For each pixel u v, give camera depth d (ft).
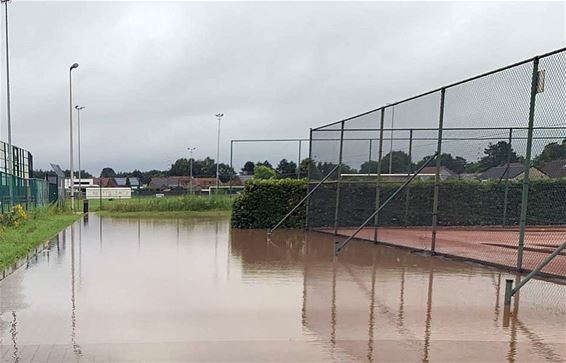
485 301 17.60
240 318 14.99
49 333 13.35
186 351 12.06
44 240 35.32
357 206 39.29
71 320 14.58
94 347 12.28
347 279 21.52
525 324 14.66
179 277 21.47
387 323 14.69
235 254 29.17
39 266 24.07
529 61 23.65
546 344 12.82
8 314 15.19
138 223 54.13
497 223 39.04
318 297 17.94
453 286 20.20
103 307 16.08
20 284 19.66
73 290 18.60
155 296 17.75
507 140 35.29
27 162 87.30
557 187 31.09
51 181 97.76
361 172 38.88
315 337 13.25
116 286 19.40
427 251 30.63
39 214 57.52
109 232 42.80
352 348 12.43
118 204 73.41
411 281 21.22
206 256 28.17
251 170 71.26
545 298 18.11
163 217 64.28
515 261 26.17
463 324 14.64
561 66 21.83
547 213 32.32
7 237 33.58
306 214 45.88
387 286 20.10
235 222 47.19
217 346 12.45
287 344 12.67
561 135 22.80
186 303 16.75
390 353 12.10
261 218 47.34
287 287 19.63
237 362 11.41
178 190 127.54
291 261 26.66
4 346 12.34
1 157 66.49
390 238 37.27
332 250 31.73
